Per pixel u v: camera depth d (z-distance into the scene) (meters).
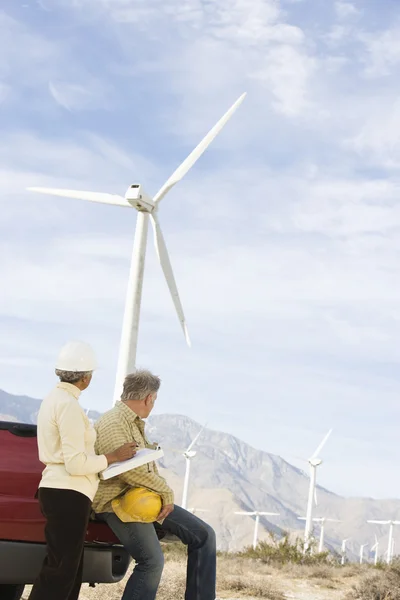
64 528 6.45
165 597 11.62
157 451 6.91
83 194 23.12
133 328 20.33
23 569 6.61
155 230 23.22
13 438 7.19
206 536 7.45
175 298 24.34
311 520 41.84
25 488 6.87
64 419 6.52
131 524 6.92
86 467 6.46
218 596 12.52
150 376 7.36
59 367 6.73
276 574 16.89
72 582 6.46
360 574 17.11
